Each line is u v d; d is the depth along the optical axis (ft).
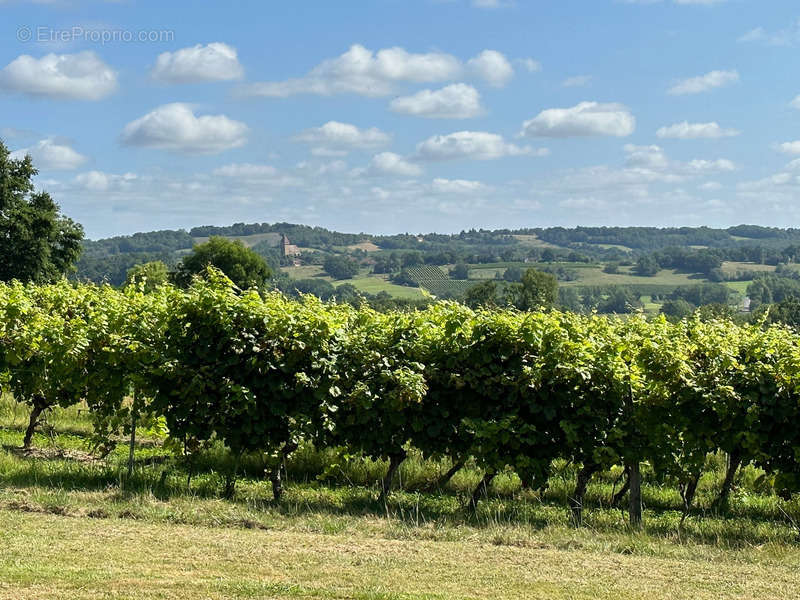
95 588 21.59
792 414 38.58
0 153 185.78
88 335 44.98
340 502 38.58
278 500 37.93
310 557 26.05
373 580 23.62
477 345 39.60
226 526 30.81
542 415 39.34
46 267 185.88
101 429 44.91
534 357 39.29
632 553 29.55
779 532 37.14
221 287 40.32
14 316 48.39
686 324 43.91
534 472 39.34
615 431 38.19
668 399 38.78
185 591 21.67
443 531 31.30
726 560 29.14
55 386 47.91
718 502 43.91
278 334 38.88
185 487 38.78
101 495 34.40
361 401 38.45
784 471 39.68
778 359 40.09
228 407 39.24
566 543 30.17
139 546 26.32
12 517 29.37
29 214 183.21
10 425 57.57
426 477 44.60
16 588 21.25
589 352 39.04
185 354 39.78
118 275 362.94
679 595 23.67
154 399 40.93
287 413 39.34
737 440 39.27
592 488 46.42
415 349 40.34
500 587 23.58
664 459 39.34
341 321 41.73
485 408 39.99
